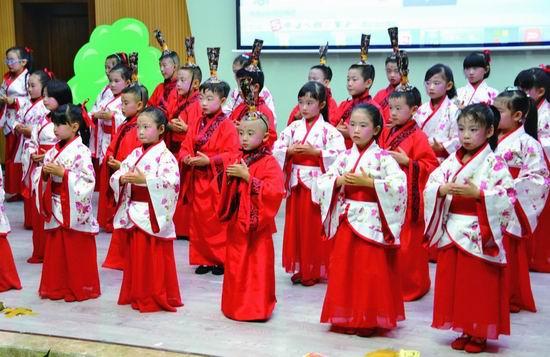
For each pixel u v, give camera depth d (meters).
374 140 4.32
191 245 5.75
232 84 9.43
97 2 9.87
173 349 4.14
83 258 5.03
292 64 9.11
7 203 8.48
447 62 8.50
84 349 4.15
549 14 8.07
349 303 4.29
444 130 5.92
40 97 6.88
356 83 6.09
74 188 4.87
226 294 4.70
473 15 8.30
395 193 4.16
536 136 4.96
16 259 6.11
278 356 4.04
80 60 8.94
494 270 4.00
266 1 8.99
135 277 4.81
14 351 4.22
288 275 5.66
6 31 10.33
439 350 4.14
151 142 4.83
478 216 3.96
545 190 4.82
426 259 5.15
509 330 4.11
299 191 5.34
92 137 7.44
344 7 8.73
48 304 4.98
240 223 4.51
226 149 5.61
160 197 4.71
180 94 6.63
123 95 5.83
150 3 9.66
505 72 8.35
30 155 6.11
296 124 5.37
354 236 4.25
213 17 9.36
